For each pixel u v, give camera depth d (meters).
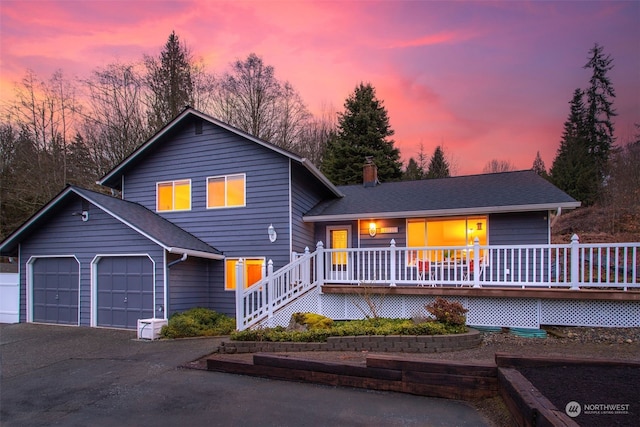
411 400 5.08
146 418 4.70
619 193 25.17
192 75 26.66
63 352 8.41
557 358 4.82
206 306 12.52
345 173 27.48
